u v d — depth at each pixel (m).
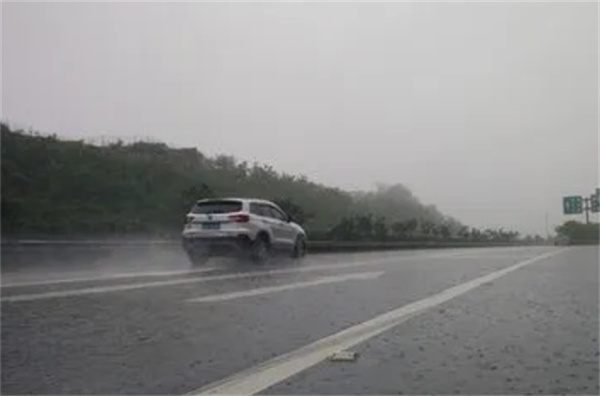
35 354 5.75
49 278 12.96
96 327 7.10
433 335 6.75
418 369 5.26
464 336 6.70
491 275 14.37
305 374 5.09
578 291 10.88
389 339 6.53
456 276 14.05
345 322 7.57
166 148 55.03
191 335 6.71
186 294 10.10
